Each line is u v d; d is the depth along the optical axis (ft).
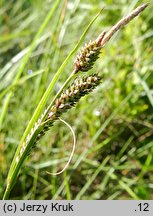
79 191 0.98
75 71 0.37
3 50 1.27
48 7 1.31
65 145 1.05
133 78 1.10
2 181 0.93
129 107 1.08
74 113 1.08
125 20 0.35
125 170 1.02
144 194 0.95
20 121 1.02
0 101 1.09
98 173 1.01
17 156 0.41
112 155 1.04
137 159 1.02
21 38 1.29
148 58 1.15
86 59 0.36
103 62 1.15
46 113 0.39
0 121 0.77
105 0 1.30
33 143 0.40
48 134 1.02
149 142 1.06
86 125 1.08
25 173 0.96
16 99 1.06
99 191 0.96
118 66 1.13
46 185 0.98
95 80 0.37
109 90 1.10
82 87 0.37
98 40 0.36
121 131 1.05
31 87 1.08
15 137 0.99
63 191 0.96
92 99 1.09
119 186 0.97
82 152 1.03
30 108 1.01
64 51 1.21
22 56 1.12
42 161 0.99
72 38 1.25
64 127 1.06
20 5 1.40
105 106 1.10
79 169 1.00
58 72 0.41
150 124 1.06
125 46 1.17
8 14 1.48
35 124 0.40
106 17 1.28
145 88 0.96
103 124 1.00
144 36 1.14
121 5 1.26
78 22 1.27
